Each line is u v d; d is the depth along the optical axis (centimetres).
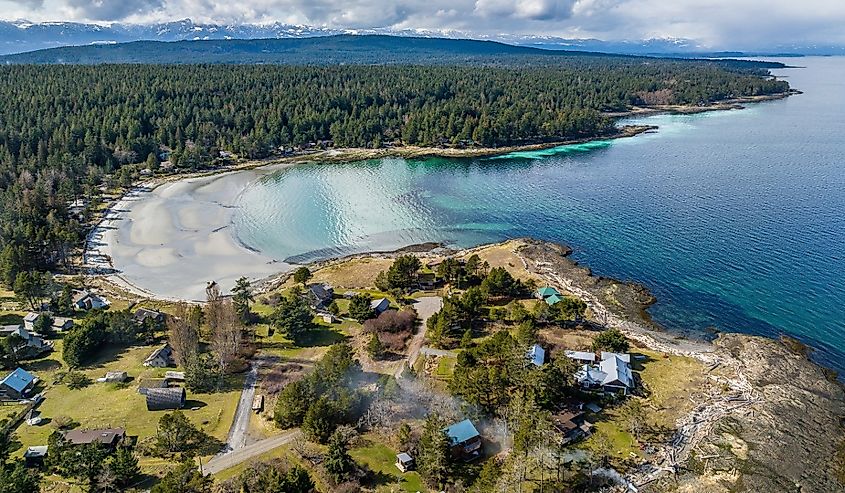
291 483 5953
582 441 7144
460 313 10000
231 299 10819
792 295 11188
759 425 7481
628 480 6525
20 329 9544
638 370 8781
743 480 6525
